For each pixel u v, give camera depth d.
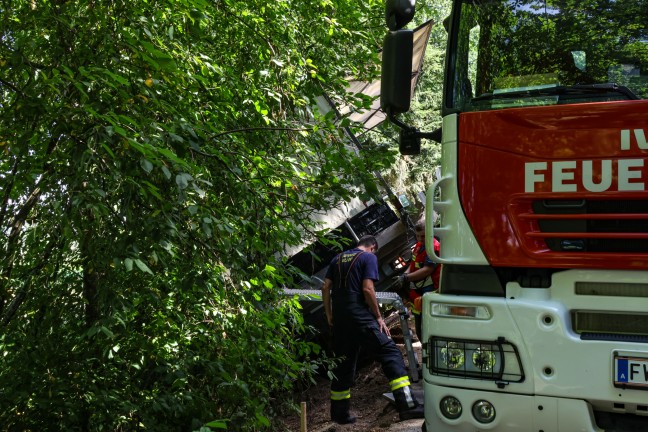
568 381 3.57
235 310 4.93
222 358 5.04
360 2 7.35
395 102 4.25
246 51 5.81
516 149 3.83
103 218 3.88
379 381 8.02
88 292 4.39
